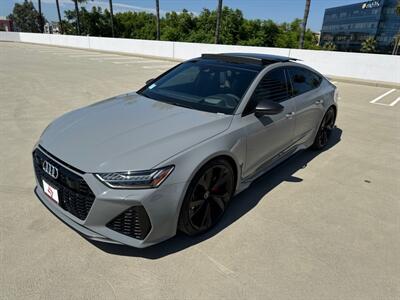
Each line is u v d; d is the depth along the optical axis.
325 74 15.03
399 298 2.17
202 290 2.14
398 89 12.17
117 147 2.33
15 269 2.23
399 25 97.25
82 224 2.27
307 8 19.05
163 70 14.10
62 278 2.18
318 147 4.84
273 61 3.69
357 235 2.84
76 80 10.41
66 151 2.36
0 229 2.64
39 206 2.99
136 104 3.18
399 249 2.68
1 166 3.79
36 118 5.84
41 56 19.47
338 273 2.37
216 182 2.67
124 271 2.27
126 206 2.14
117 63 16.72
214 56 3.88
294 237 2.76
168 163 2.23
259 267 2.38
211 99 3.13
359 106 8.51
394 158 4.73
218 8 22.89
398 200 3.50
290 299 2.11
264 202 3.30
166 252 2.48
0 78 10.27
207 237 2.69
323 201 3.39
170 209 2.26
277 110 2.90
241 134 2.83
